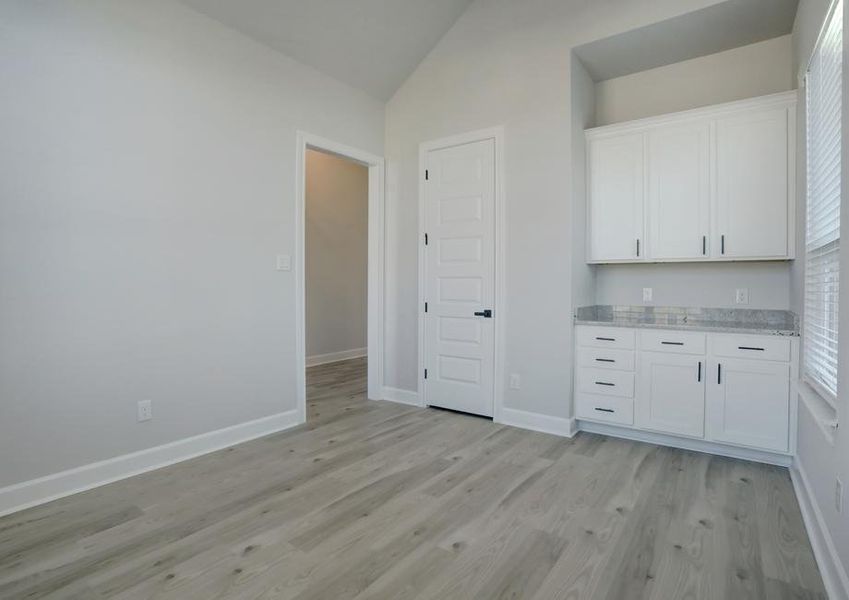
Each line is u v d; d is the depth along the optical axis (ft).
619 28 10.84
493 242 12.90
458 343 13.64
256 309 11.44
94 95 8.61
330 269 22.17
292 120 12.24
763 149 10.23
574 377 11.84
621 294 12.99
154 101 9.48
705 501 8.12
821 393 7.36
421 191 14.24
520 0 12.29
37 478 7.99
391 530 7.19
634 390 11.05
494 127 12.75
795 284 9.97
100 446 8.75
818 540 6.52
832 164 6.92
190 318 10.12
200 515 7.63
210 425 10.53
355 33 12.43
